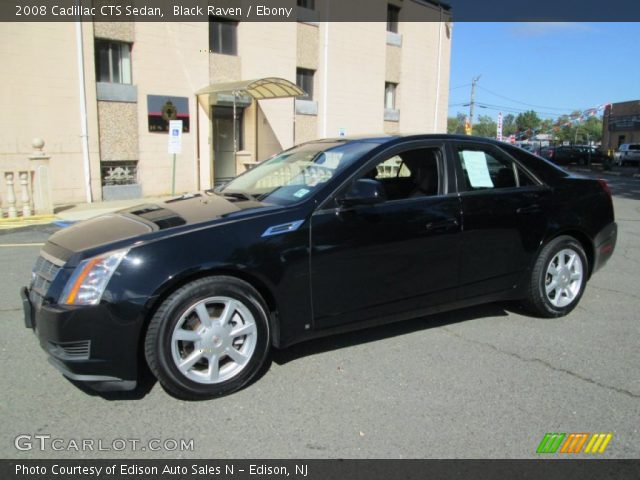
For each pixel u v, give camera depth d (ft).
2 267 22.30
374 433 9.80
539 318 15.93
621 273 21.74
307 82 67.21
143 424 10.07
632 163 136.46
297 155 14.99
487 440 9.61
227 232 11.02
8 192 35.91
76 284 10.08
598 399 11.09
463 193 14.03
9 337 14.29
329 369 12.39
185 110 52.13
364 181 12.14
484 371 12.34
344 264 12.21
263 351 11.41
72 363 10.04
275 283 11.41
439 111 91.20
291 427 9.98
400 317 13.42
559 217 15.43
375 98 76.69
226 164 58.13
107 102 46.44
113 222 12.09
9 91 40.83
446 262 13.69
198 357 10.71
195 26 51.75
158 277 10.23
